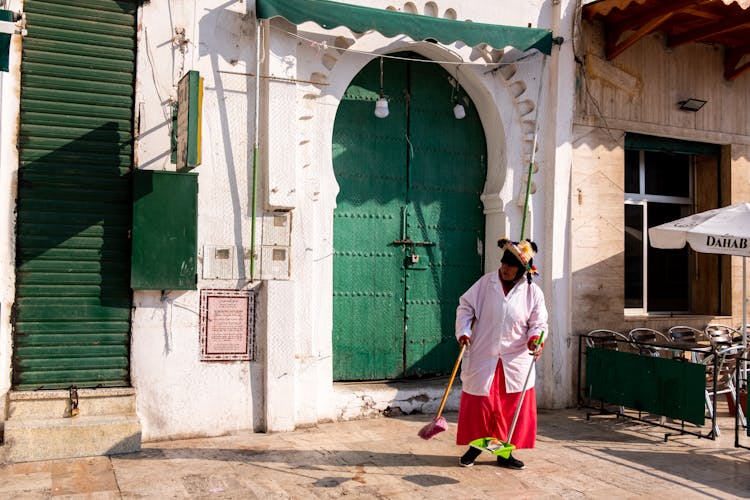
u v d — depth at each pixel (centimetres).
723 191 885
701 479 511
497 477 502
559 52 755
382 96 690
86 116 568
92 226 567
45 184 554
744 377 701
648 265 871
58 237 557
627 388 672
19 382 546
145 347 577
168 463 514
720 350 681
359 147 709
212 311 599
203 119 600
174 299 586
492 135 759
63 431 521
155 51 585
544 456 561
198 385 592
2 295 536
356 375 706
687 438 630
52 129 557
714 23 780
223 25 608
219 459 527
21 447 509
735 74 867
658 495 474
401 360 728
